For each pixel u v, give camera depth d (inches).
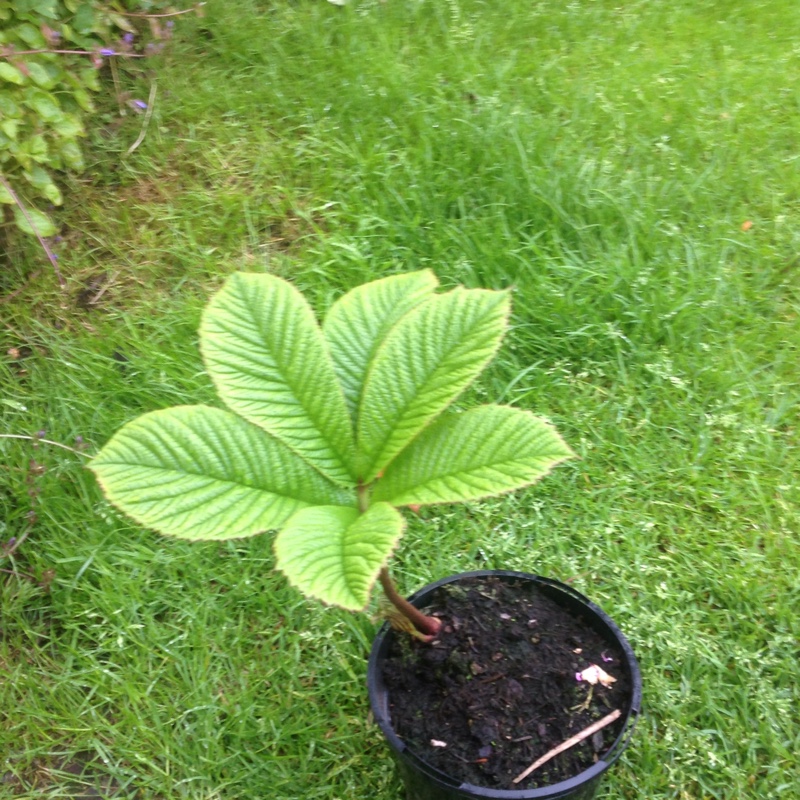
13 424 37.9
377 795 28.9
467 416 19.7
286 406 19.5
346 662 31.6
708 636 32.1
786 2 60.5
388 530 17.0
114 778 30.0
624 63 54.9
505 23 57.5
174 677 31.8
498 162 47.1
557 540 34.8
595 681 25.7
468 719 25.1
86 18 44.7
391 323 21.6
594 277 42.3
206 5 56.0
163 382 38.9
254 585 33.8
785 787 28.5
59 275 41.2
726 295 42.0
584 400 38.9
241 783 29.5
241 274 20.0
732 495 35.6
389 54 53.4
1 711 31.1
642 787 28.7
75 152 42.4
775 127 50.6
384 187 46.6
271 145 49.4
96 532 34.9
